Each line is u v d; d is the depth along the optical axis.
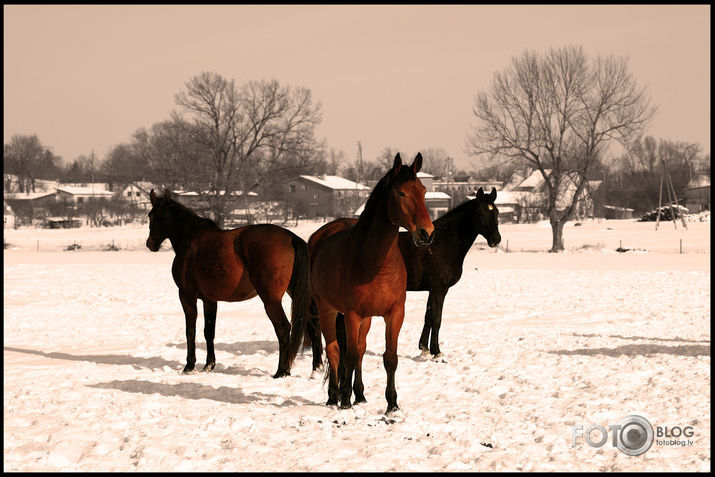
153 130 74.62
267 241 11.89
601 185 132.00
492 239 13.53
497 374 11.86
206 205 79.00
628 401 9.59
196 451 7.65
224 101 73.31
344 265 9.20
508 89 65.69
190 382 11.77
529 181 179.62
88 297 25.48
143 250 65.69
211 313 12.77
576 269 36.91
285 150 73.69
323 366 12.75
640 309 20.72
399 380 11.61
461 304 22.88
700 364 12.08
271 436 8.19
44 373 12.48
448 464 7.04
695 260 42.94
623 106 64.38
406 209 8.45
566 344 14.76
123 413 9.37
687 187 142.50
